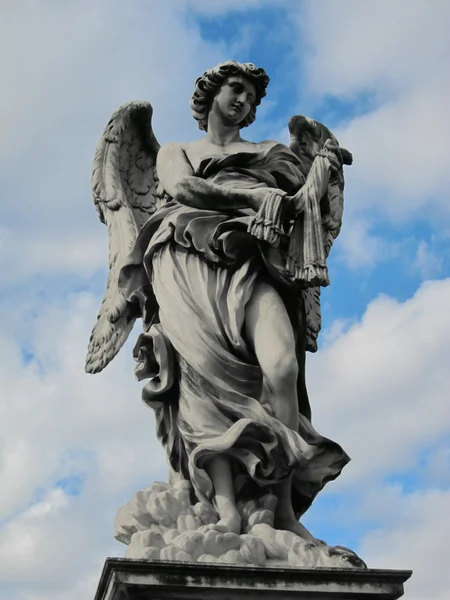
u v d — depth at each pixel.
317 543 4.73
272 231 5.01
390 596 4.19
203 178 5.46
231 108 5.60
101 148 6.28
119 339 5.79
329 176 5.25
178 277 5.18
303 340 5.26
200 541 4.39
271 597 4.13
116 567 4.04
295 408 4.89
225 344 5.02
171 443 5.11
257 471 4.73
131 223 6.06
